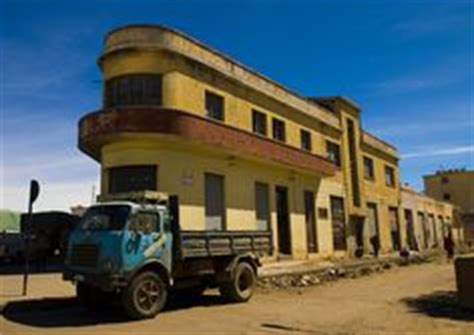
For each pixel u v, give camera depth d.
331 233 36.31
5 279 19.45
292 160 30.02
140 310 12.81
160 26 23.53
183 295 16.77
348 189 39.81
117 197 14.95
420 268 32.41
